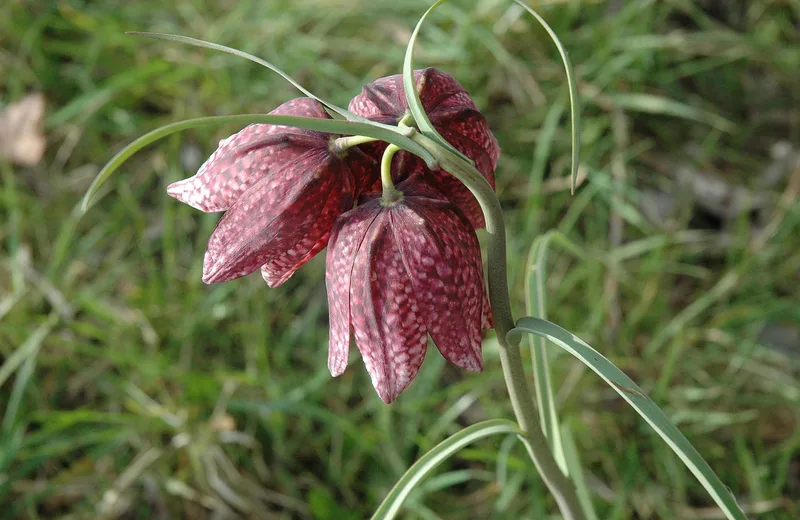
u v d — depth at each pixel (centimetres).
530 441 29
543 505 40
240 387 44
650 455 43
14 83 55
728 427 44
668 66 57
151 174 53
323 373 44
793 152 53
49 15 57
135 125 54
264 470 42
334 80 56
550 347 45
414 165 26
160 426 43
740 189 52
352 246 25
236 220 26
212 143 53
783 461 41
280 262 26
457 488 43
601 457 43
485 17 56
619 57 54
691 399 45
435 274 25
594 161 51
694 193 52
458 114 26
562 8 56
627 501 41
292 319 47
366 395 44
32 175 53
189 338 46
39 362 45
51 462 43
